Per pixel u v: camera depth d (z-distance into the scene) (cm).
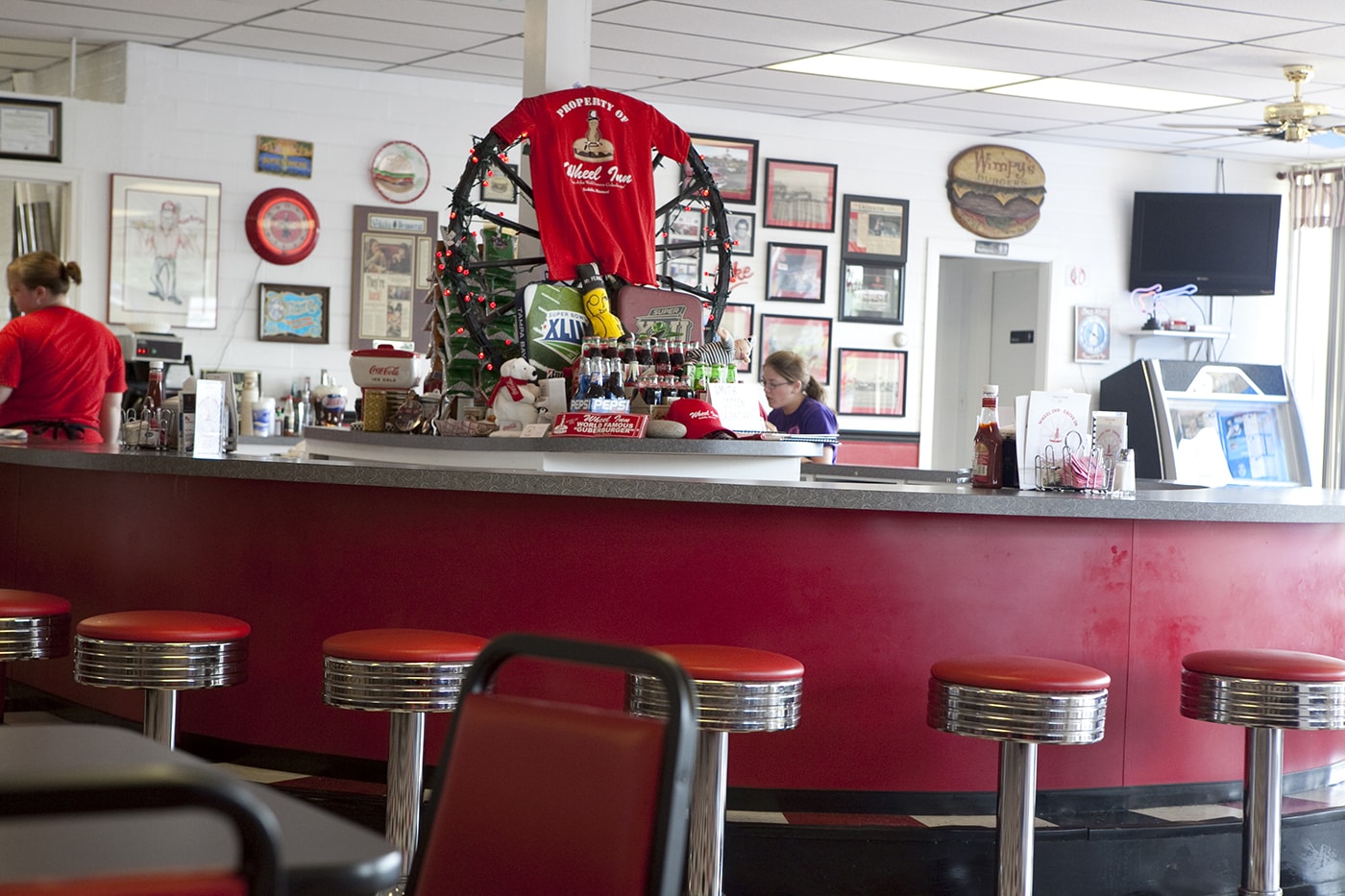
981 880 403
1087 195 1052
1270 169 1089
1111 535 432
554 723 177
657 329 544
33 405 620
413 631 356
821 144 990
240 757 457
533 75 579
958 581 421
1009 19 716
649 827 164
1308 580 462
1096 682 337
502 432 499
